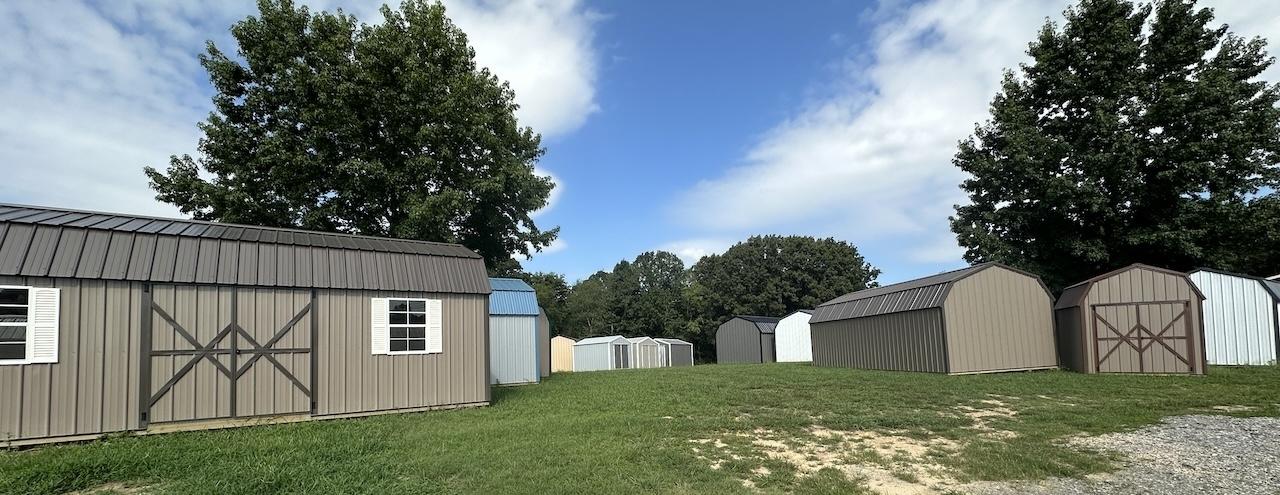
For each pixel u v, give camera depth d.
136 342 10.17
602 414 11.84
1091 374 18.28
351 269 12.37
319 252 12.23
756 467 7.66
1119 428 9.69
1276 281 22.78
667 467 7.59
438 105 24.94
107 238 10.26
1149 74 30.36
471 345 13.60
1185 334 17.53
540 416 11.79
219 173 25.97
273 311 11.41
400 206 25.45
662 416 11.62
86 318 9.80
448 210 24.38
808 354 40.22
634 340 48.56
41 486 6.94
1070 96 31.41
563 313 83.50
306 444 9.02
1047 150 30.12
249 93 26.08
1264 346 19.62
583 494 6.53
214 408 10.67
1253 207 28.27
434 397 12.92
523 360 20.03
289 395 11.36
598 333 82.06
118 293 10.10
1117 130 29.09
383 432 10.10
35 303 9.44
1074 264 31.53
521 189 30.59
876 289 25.88
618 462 7.76
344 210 26.08
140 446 8.99
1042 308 20.77
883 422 10.47
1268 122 27.64
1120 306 18.73
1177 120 28.62
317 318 11.83
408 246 13.79
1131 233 29.30
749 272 71.75
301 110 24.94
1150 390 14.22
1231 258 29.03
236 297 11.09
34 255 9.50
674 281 98.19
